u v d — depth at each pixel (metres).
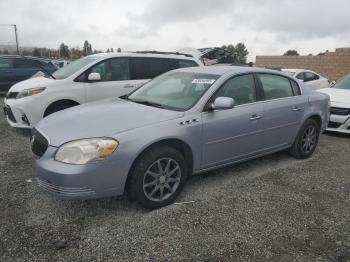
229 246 3.11
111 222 3.45
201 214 3.66
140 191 3.57
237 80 4.59
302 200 4.09
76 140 3.33
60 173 3.21
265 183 4.56
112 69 7.10
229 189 4.32
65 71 7.17
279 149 5.24
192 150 3.97
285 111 5.08
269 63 22.80
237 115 4.39
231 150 4.44
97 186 3.31
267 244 3.16
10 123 6.62
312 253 3.06
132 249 3.03
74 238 3.16
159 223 3.46
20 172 4.66
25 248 2.99
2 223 3.36
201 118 4.02
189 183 4.47
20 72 12.49
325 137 7.41
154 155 3.59
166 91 4.59
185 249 3.05
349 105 7.23
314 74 13.42
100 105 4.37
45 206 3.73
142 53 7.57
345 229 3.48
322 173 5.04
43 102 6.34
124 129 3.49
